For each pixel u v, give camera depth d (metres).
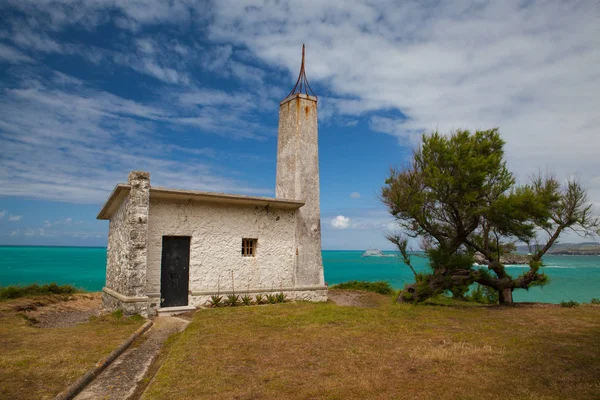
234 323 9.78
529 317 11.47
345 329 9.23
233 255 13.33
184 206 12.50
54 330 9.08
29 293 15.83
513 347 7.55
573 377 5.71
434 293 14.27
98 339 8.12
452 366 6.30
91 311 14.09
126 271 11.03
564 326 9.98
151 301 11.38
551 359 6.68
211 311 11.45
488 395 5.00
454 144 13.92
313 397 5.01
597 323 10.46
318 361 6.60
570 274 52.00
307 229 15.20
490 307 13.98
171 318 10.97
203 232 12.80
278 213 14.55
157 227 11.94
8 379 5.57
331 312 11.55
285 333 8.73
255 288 13.70
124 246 11.52
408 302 14.72
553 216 13.78
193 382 5.57
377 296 18.03
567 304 14.27
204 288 12.63
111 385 5.78
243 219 13.69
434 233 14.76
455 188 13.34
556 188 13.83
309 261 15.12
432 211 14.52
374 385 5.41
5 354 6.78
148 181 11.29
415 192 14.15
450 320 10.79
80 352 7.08
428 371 6.04
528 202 12.87
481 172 12.99
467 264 14.09
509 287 14.75
